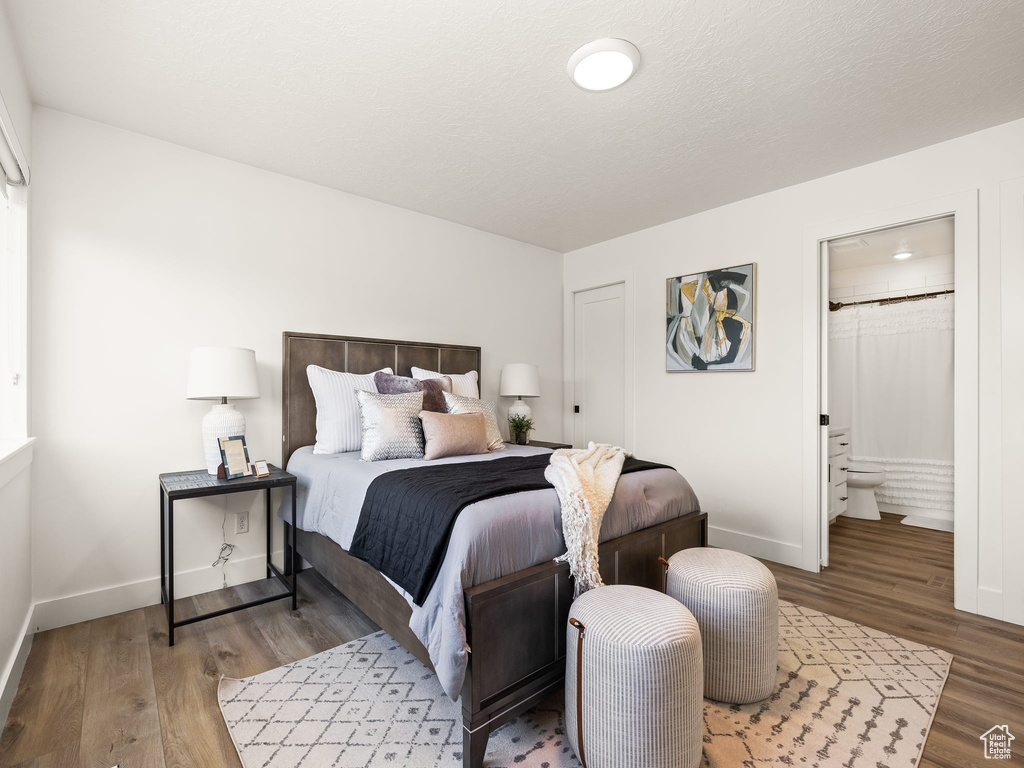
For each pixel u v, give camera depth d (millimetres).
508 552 1599
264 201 2885
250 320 2828
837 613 2439
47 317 2221
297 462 2740
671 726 1308
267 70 1979
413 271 3570
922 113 2287
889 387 4422
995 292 2379
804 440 3062
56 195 2246
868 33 1755
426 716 1655
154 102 2203
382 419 2555
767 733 1564
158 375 2518
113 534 2387
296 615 2395
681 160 2773
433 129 2436
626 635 1340
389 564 1749
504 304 4168
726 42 1804
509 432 4078
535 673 1606
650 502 2229
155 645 2092
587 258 4441
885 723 1611
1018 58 1891
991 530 2381
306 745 1508
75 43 1813
